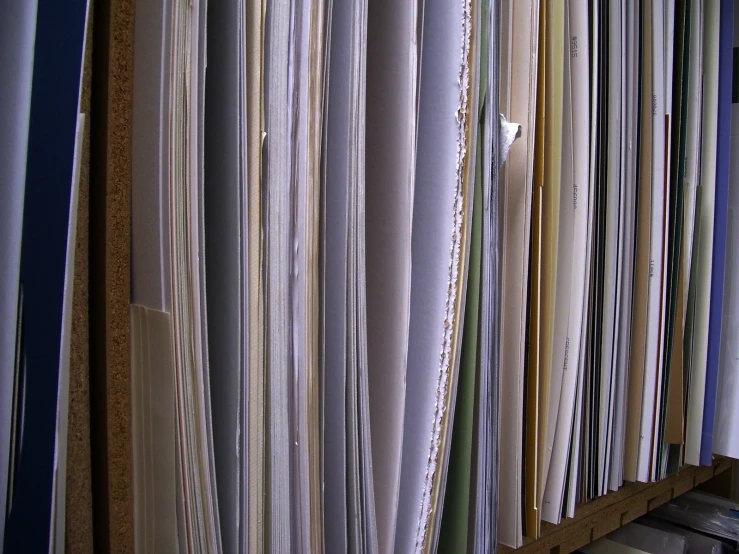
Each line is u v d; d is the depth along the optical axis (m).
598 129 0.86
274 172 0.45
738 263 1.19
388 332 0.54
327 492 0.52
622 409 0.96
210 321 0.47
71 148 0.35
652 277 1.00
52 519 0.34
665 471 1.08
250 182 0.44
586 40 0.80
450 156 0.55
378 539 0.55
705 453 1.16
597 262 0.88
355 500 0.50
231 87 0.43
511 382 0.72
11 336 0.35
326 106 0.46
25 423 0.35
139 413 0.41
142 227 0.41
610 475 0.96
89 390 0.41
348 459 0.50
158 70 0.40
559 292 0.82
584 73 0.80
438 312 0.56
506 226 0.71
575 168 0.82
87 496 0.41
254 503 0.46
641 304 0.99
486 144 0.58
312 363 0.46
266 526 0.47
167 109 0.40
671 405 1.08
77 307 0.40
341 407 0.49
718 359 1.16
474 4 0.54
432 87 0.57
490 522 0.63
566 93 0.77
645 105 0.97
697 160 1.11
